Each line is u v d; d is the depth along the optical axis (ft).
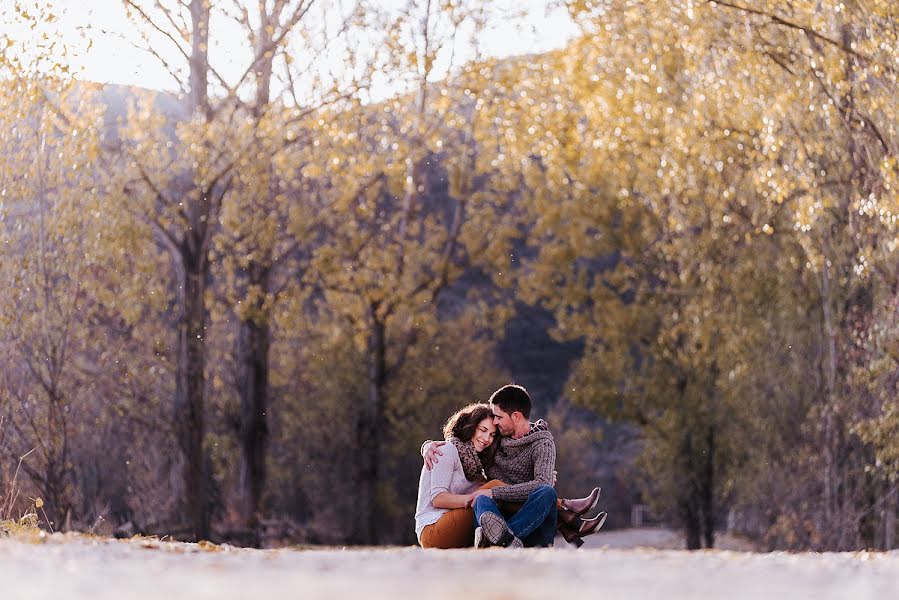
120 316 93.76
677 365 120.47
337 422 135.23
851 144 65.77
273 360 134.82
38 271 72.74
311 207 106.73
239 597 8.67
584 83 82.43
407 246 116.37
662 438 121.80
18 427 71.20
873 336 68.54
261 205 96.32
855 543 81.71
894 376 68.80
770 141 58.54
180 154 89.92
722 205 89.92
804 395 97.19
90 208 76.07
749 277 100.07
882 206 50.90
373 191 108.88
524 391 24.63
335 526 129.29
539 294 127.54
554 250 125.90
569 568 12.71
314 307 137.80
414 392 131.23
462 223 122.62
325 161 98.68
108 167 87.71
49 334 72.64
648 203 118.11
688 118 70.44
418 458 143.02
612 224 123.34
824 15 54.19
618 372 123.85
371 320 116.26
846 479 83.35
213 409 114.01
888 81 52.85
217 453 113.60
